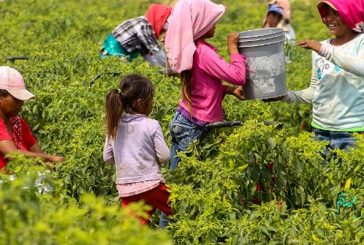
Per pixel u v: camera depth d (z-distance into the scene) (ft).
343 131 50.78
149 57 79.36
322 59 51.16
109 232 31.12
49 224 31.76
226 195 46.03
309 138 47.96
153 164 47.57
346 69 48.55
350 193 43.70
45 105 63.67
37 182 42.34
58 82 67.46
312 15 129.29
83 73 73.92
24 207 32.40
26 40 97.14
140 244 29.99
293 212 44.80
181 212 45.70
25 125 51.55
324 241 39.52
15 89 49.32
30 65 73.26
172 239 44.93
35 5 131.64
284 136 47.21
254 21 124.06
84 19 112.37
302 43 49.39
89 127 54.70
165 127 56.13
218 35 104.47
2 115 49.49
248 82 50.96
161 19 78.95
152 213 49.65
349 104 50.47
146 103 47.57
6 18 116.47
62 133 59.21
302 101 52.70
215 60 49.47
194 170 49.14
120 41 78.54
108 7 141.38
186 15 49.47
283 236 40.63
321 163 47.70
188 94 50.67
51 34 106.01
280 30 50.67
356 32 50.14
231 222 42.78
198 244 43.60
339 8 49.03
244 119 57.47
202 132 51.01
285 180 46.42
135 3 145.38
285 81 51.60
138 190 47.32
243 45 50.52
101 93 62.08
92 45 84.48
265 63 50.52
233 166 46.21
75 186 50.78
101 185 51.85
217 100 50.83
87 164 51.39
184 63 49.52
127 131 47.32
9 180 35.55
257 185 46.93
